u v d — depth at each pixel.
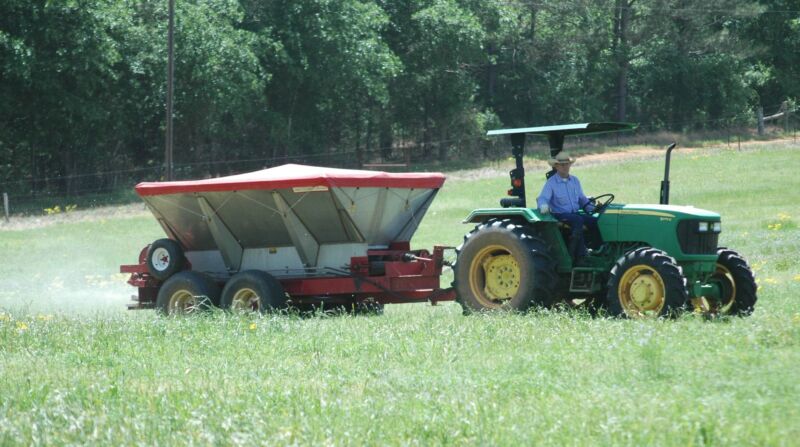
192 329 47.00
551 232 50.47
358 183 59.00
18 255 114.44
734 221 125.88
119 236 132.38
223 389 31.28
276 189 59.41
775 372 29.83
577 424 25.00
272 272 63.06
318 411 27.77
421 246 111.88
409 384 31.14
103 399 30.33
